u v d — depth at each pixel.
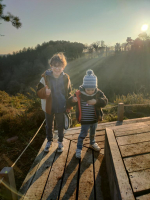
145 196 1.40
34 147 3.97
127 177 1.60
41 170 2.56
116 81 32.28
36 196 2.10
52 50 76.06
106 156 2.55
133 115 6.05
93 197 2.04
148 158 1.85
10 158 3.56
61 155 2.93
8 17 7.12
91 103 2.50
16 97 10.09
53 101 2.76
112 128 2.68
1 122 4.75
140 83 27.30
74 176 2.40
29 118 4.98
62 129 2.95
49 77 2.69
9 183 1.81
